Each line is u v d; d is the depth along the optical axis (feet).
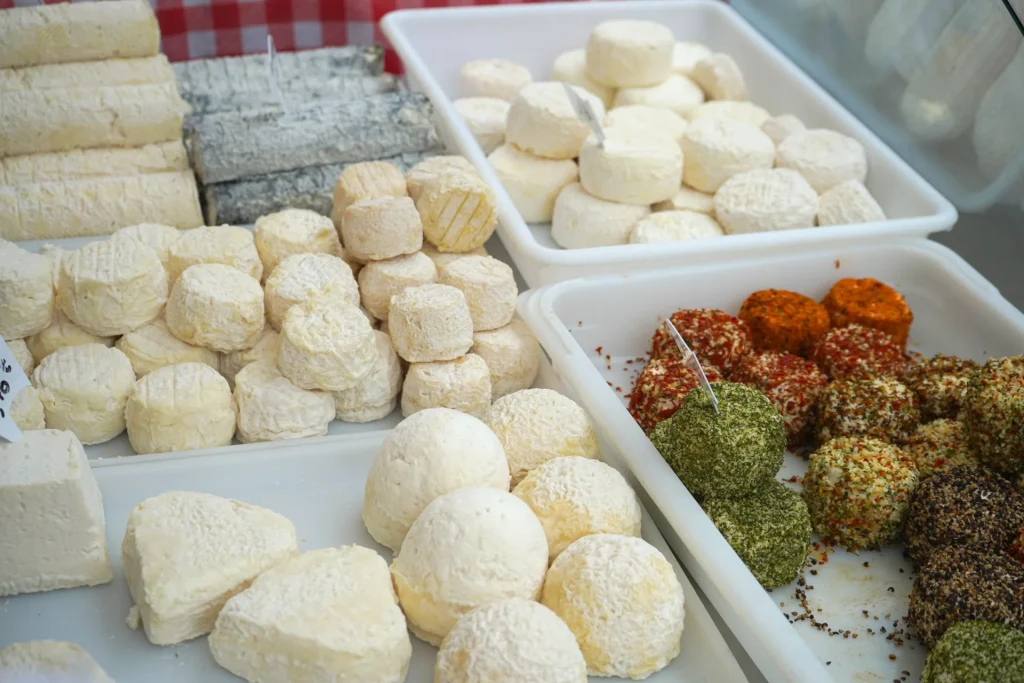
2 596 4.65
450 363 5.89
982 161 7.10
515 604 4.22
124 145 7.19
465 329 5.84
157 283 5.79
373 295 6.16
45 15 7.00
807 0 8.63
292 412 5.56
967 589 4.71
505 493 4.74
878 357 6.36
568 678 4.03
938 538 5.18
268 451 5.46
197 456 5.38
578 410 5.53
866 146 7.85
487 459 4.96
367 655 4.12
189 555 4.46
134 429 5.46
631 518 4.96
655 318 6.84
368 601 4.28
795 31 9.06
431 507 4.63
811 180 7.59
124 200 6.81
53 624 4.54
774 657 4.24
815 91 8.46
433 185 6.37
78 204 6.74
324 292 5.81
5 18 6.93
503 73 8.95
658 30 8.79
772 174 7.31
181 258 6.02
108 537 5.00
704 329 6.44
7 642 4.43
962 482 5.27
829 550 5.55
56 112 6.91
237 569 4.46
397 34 8.71
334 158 7.29
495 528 4.49
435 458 4.86
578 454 5.40
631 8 9.52
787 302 6.75
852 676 4.79
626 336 6.86
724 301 6.96
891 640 4.99
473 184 6.31
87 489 4.59
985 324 6.57
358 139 7.29
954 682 4.34
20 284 5.41
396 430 5.08
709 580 4.82
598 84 8.96
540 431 5.38
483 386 5.85
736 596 4.49
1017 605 4.62
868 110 8.38
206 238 6.17
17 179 6.84
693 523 4.85
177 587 4.34
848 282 6.91
